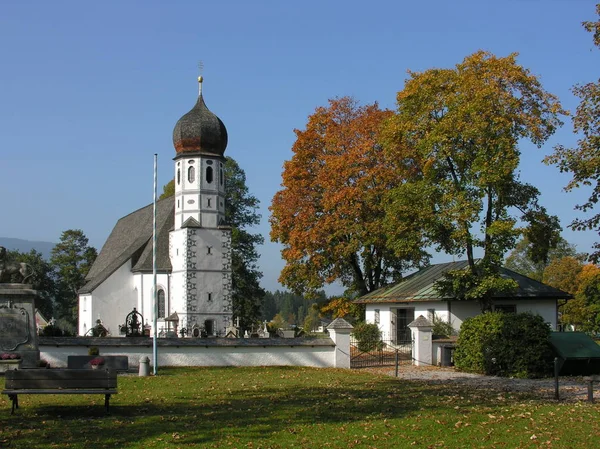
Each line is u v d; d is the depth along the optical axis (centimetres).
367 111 5403
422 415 1666
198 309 6366
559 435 1430
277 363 3281
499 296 4084
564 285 8312
